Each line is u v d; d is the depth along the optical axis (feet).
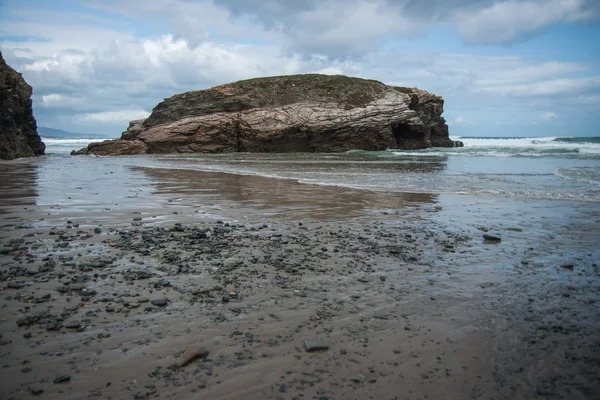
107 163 94.12
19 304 14.87
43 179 56.39
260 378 10.61
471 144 216.13
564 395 10.11
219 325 13.58
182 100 169.17
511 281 18.19
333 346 12.32
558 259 21.47
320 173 68.39
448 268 19.99
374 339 12.79
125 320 13.80
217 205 37.06
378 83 188.85
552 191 45.06
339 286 17.42
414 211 34.83
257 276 18.51
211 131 152.66
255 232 27.04
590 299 16.17
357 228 28.55
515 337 13.05
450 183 53.11
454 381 10.66
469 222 30.50
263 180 57.88
